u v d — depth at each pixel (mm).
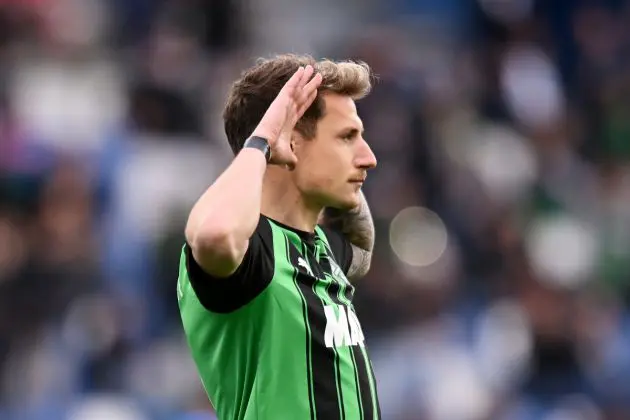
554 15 50281
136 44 44062
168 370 31797
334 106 13359
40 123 39594
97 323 32000
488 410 31562
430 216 37500
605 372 33688
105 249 34594
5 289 32750
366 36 48344
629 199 42219
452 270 36062
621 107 46344
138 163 37625
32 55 41969
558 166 43312
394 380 31344
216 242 11664
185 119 40219
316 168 13281
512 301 34906
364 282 32969
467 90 45969
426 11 51219
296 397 12602
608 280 39469
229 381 12883
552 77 48250
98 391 31375
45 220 34469
